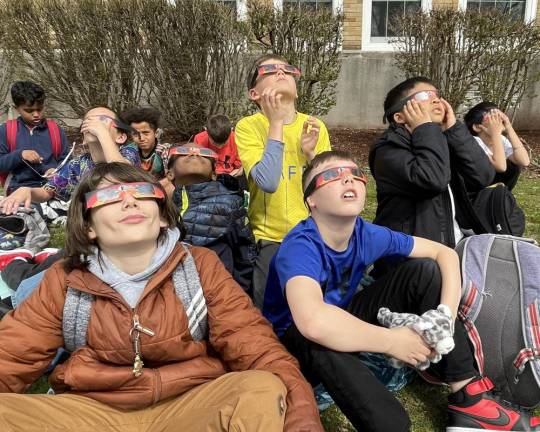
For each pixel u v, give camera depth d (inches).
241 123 120.4
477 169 107.0
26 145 185.9
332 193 80.2
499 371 85.8
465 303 88.0
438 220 103.7
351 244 86.0
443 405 92.5
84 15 284.4
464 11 299.4
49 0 288.2
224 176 113.8
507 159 140.5
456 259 87.0
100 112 125.8
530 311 84.6
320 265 81.4
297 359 80.6
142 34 285.6
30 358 73.3
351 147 309.1
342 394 74.7
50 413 69.0
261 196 115.9
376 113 353.1
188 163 109.3
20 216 145.6
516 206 116.7
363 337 73.9
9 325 73.7
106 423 71.2
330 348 74.5
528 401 85.0
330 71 294.2
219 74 291.6
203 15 278.7
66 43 287.9
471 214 111.4
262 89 116.3
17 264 113.5
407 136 104.7
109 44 288.7
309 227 83.9
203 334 78.5
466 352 83.0
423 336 76.4
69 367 73.1
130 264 75.7
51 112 323.0
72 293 74.3
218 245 103.0
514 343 85.1
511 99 302.5
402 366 83.5
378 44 354.9
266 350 74.5
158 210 76.6
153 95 309.4
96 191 73.4
